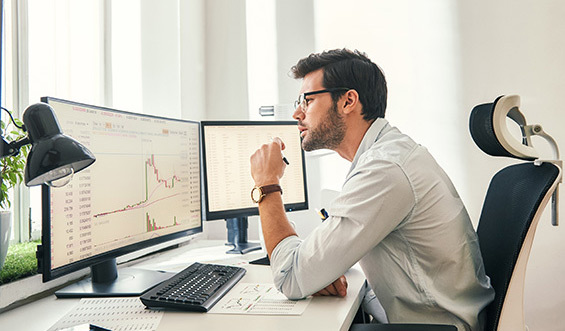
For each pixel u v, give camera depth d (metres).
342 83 1.12
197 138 1.46
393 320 1.04
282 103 2.03
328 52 1.16
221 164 1.54
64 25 1.58
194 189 1.43
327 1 1.98
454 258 0.98
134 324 0.84
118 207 1.10
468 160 1.82
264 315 0.88
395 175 0.95
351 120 1.15
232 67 2.08
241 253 1.57
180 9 1.87
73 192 0.96
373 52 1.92
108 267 1.13
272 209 1.09
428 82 1.86
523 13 1.77
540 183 0.89
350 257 0.94
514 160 1.77
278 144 1.18
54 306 0.99
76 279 1.21
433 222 0.97
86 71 1.68
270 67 2.04
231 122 1.56
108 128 1.07
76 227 0.96
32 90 1.46
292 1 2.02
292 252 1.00
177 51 1.88
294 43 2.02
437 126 1.85
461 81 1.83
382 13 1.92
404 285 1.01
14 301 1.00
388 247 1.01
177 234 1.34
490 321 0.93
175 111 1.88
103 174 1.05
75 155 0.75
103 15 1.73
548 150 1.76
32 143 0.77
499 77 1.80
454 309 0.96
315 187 1.99
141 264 1.43
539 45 1.76
